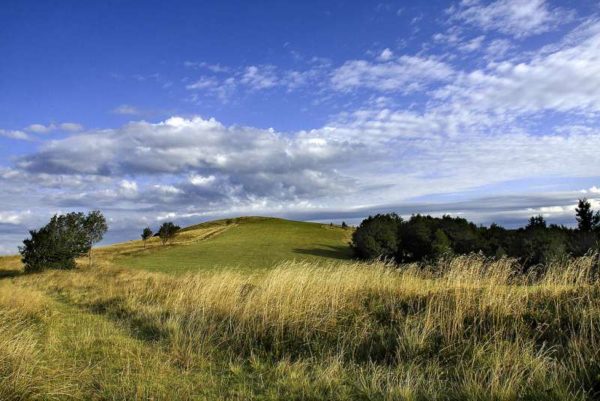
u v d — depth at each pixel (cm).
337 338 838
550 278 992
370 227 6094
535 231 3888
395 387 584
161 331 957
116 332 991
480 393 548
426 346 752
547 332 774
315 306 973
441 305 902
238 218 13238
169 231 8306
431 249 5156
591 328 698
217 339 896
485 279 1030
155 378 658
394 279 1184
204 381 659
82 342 875
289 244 7706
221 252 6444
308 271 1190
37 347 813
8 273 3759
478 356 679
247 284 1312
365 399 577
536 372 591
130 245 8644
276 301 1011
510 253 3944
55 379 631
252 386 639
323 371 671
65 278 2584
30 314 1148
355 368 705
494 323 825
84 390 605
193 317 1027
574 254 3416
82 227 4097
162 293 1546
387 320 912
